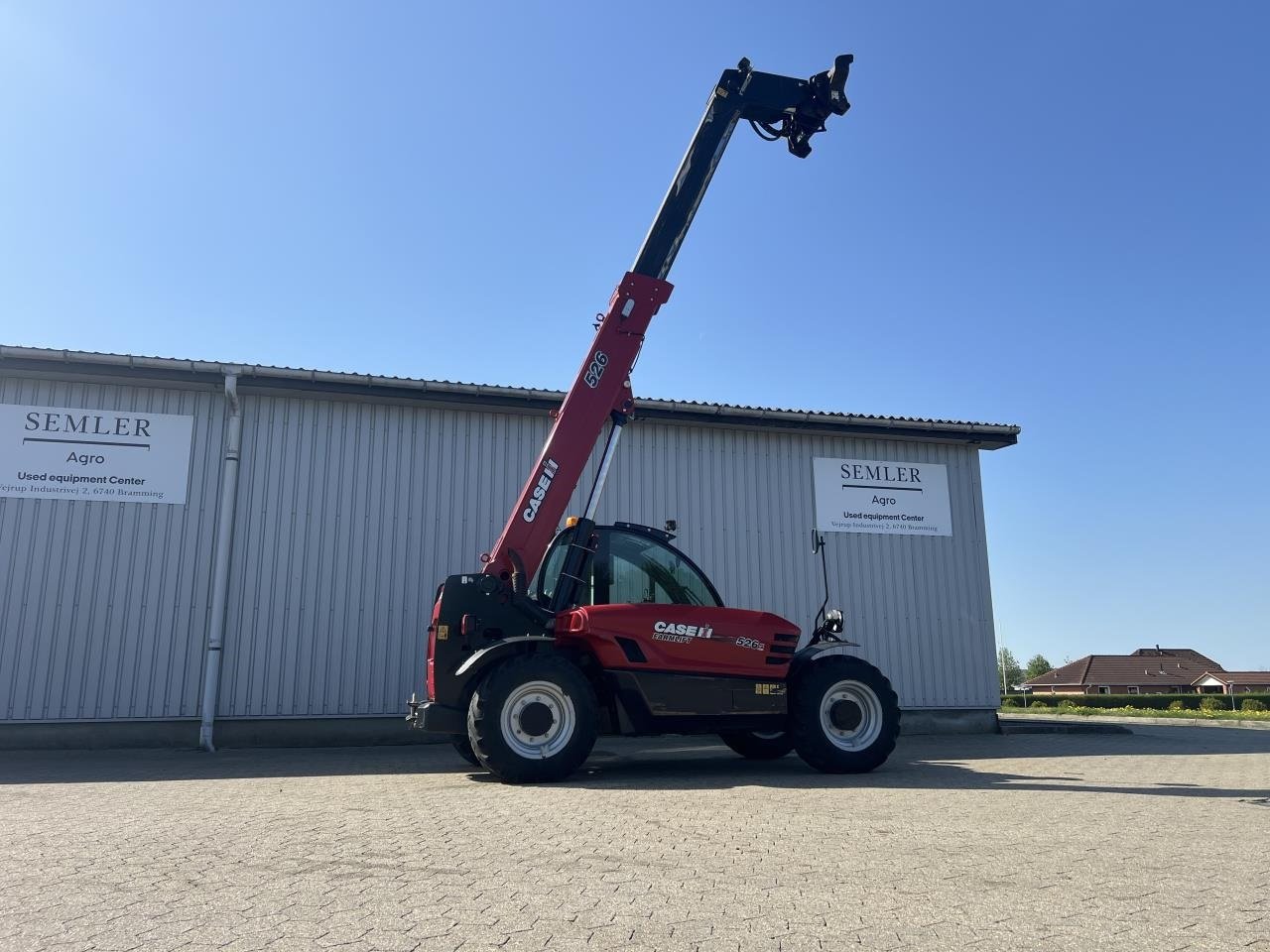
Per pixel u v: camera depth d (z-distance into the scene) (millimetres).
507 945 3166
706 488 12906
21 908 3582
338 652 11234
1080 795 6539
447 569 11742
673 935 3277
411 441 11922
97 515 10898
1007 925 3414
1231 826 5340
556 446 8250
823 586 13078
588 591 8148
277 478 11422
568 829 5168
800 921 3441
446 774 8102
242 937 3242
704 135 8703
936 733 13141
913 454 13852
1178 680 75938
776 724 8078
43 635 10516
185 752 10273
